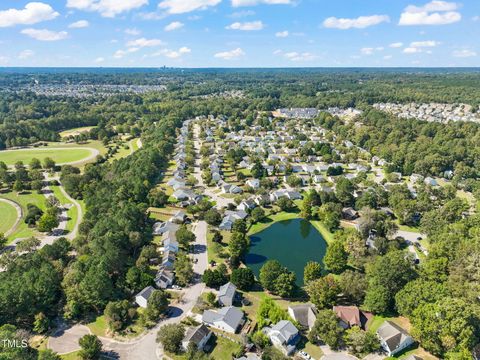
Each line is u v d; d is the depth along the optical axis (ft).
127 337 307.37
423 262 401.08
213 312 327.67
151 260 424.87
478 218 465.47
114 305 323.16
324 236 502.79
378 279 342.64
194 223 524.52
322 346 299.38
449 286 330.54
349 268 414.21
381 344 294.87
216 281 375.25
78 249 417.28
